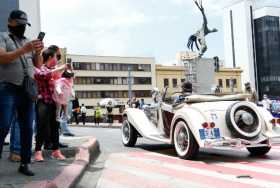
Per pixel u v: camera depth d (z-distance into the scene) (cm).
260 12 12888
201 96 878
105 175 688
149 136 1006
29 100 550
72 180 555
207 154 940
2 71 526
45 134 718
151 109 1061
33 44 507
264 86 12850
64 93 732
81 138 1112
